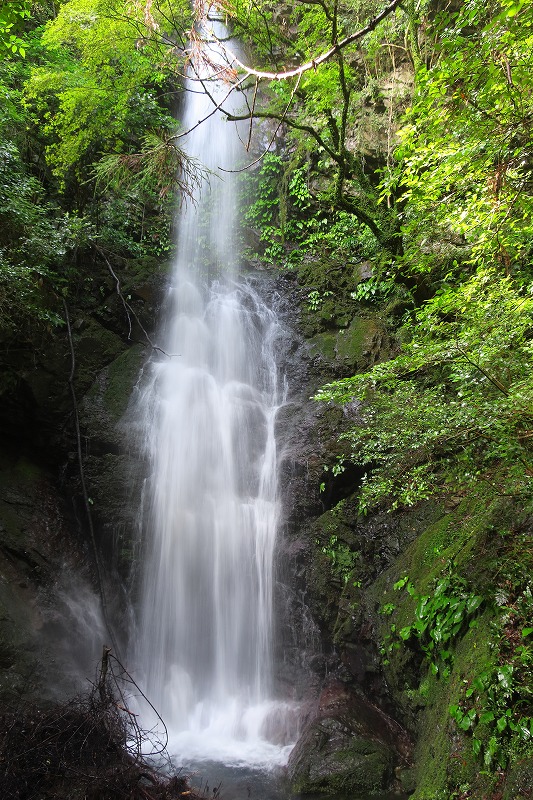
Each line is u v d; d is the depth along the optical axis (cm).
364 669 708
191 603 831
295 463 865
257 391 1014
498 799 386
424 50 981
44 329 895
